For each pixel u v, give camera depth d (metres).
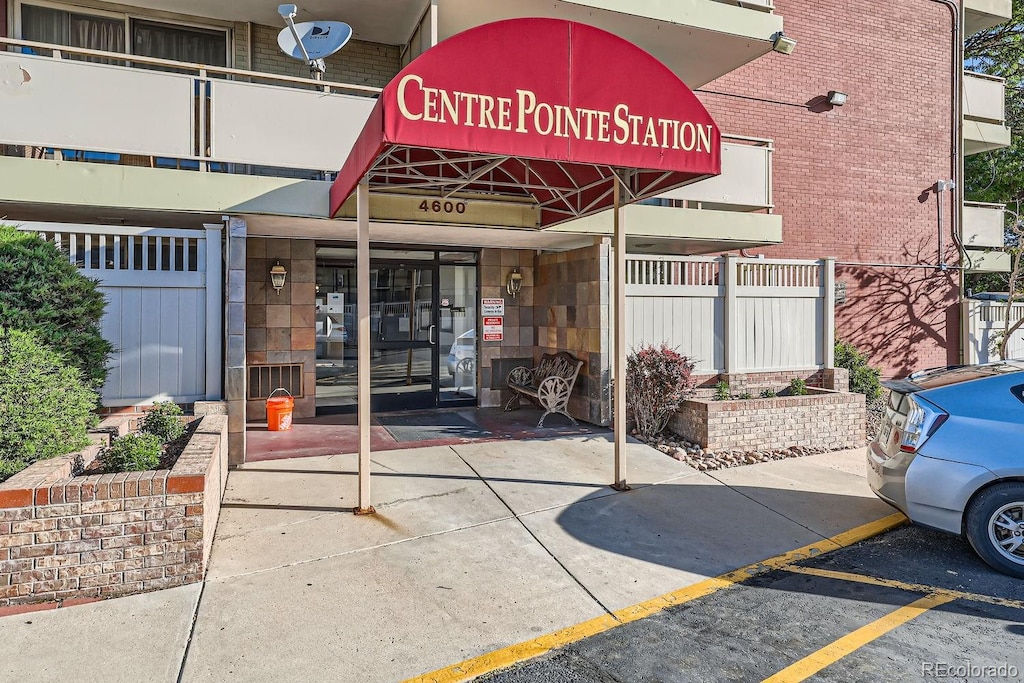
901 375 14.05
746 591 4.11
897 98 13.88
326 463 6.61
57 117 6.27
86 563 3.77
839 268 13.35
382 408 9.76
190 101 6.69
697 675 3.16
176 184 6.61
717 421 7.54
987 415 4.46
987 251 15.03
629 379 8.12
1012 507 4.31
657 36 9.20
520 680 3.11
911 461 4.62
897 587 4.16
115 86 6.45
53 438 4.39
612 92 4.75
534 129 4.50
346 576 4.14
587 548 4.70
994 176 18.67
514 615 3.73
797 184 12.91
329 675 3.10
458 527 4.98
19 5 8.22
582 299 8.94
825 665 3.25
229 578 4.06
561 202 7.51
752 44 9.47
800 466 7.07
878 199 13.70
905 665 3.24
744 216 9.29
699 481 6.36
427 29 8.43
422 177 6.07
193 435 5.12
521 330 10.44
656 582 4.21
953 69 14.53
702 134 5.05
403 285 9.89
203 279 6.48
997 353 14.79
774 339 9.67
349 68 9.74
